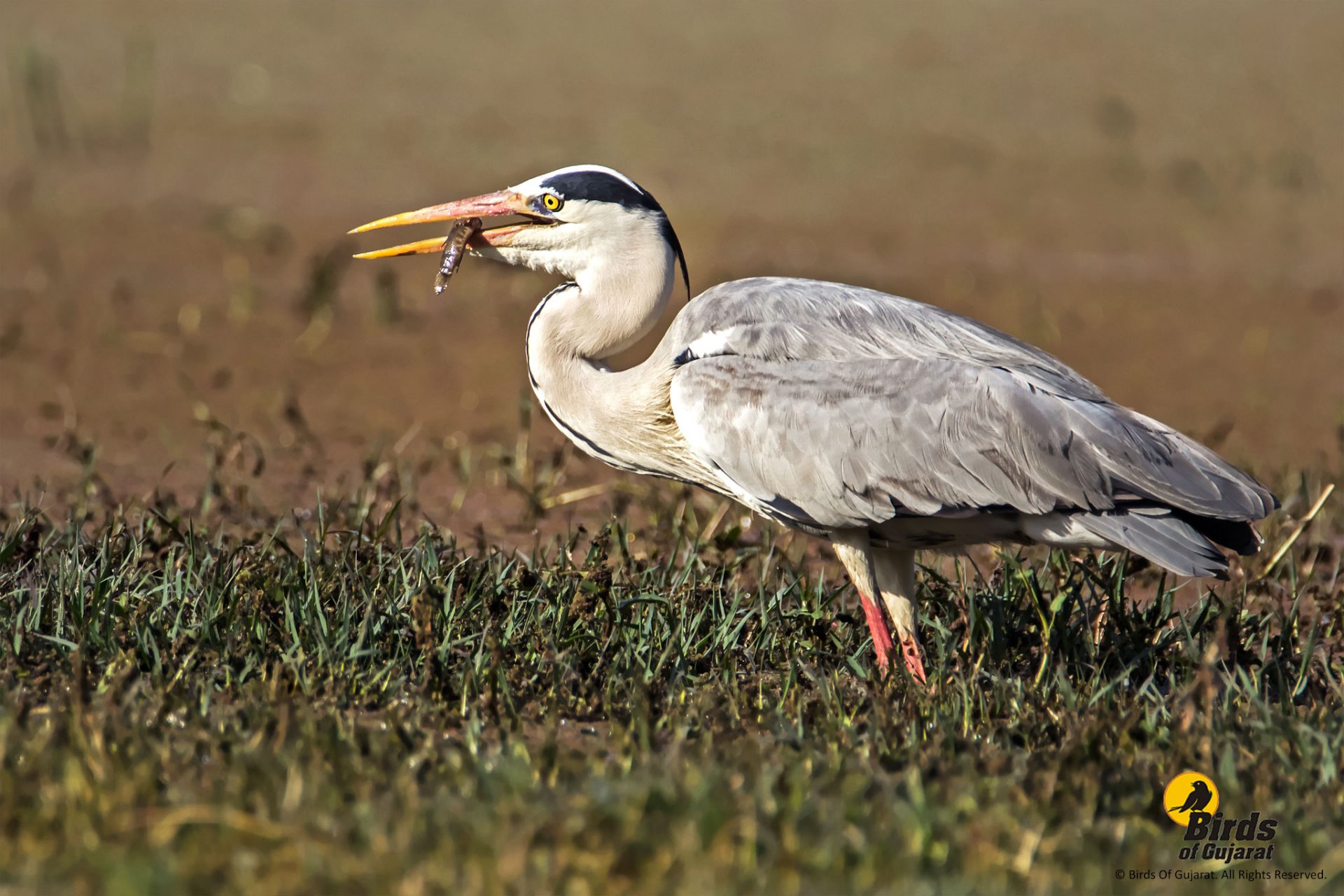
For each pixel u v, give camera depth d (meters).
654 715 8.46
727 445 9.51
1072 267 26.42
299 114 33.78
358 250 25.39
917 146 34.00
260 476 14.90
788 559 11.96
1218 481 8.92
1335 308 24.64
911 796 7.01
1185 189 32.16
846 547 9.59
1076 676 9.57
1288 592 11.93
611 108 35.81
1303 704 9.20
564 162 30.94
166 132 31.83
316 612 9.34
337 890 6.20
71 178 28.41
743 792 7.11
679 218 27.55
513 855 6.30
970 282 24.86
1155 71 42.88
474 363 19.95
